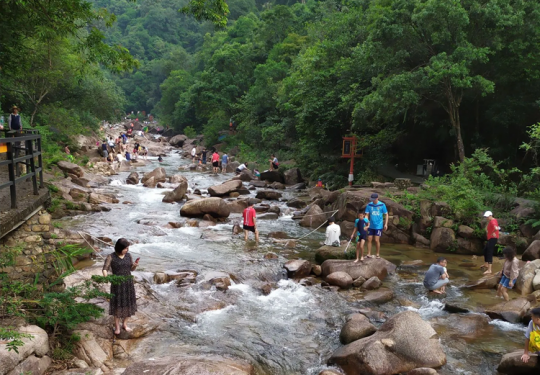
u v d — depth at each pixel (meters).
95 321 6.84
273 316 8.15
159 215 16.44
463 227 12.94
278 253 12.34
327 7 46.56
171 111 75.00
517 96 18.86
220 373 5.42
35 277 6.76
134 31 123.81
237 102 52.50
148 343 6.68
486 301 8.99
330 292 9.41
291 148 34.75
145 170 31.41
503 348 6.97
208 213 16.44
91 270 8.68
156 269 10.05
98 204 17.62
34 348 5.38
